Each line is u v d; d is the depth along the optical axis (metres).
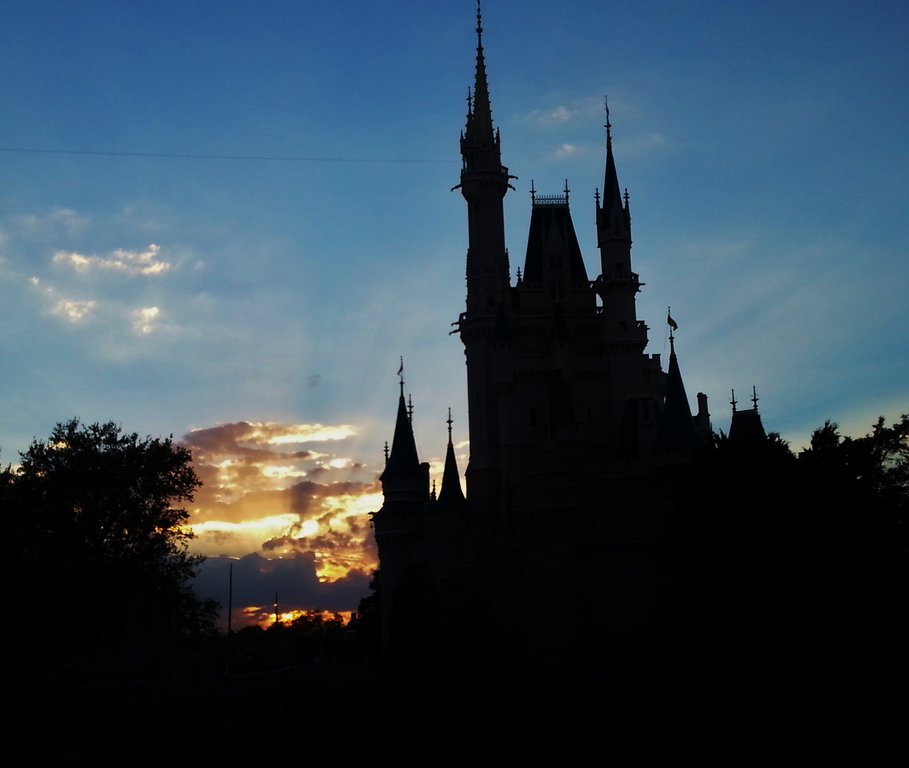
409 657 77.56
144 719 77.06
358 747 83.50
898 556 70.25
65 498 83.81
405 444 104.81
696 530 72.69
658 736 68.56
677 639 73.38
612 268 106.06
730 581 71.56
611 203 107.06
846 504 70.44
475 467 103.94
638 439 96.44
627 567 89.75
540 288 108.88
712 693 69.50
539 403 103.38
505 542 92.81
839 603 68.75
